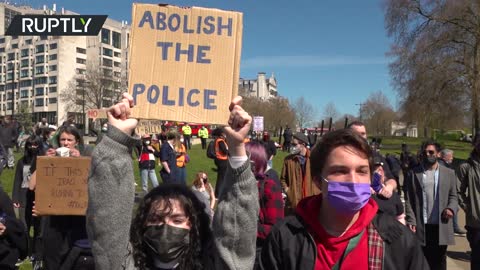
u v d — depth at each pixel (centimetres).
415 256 222
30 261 612
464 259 754
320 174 233
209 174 1777
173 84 281
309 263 223
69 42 12212
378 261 219
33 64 12669
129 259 237
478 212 596
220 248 230
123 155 235
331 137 231
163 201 244
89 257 389
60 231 393
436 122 3644
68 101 9356
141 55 282
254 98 8219
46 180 393
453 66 3525
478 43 3416
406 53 3628
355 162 222
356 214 230
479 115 3572
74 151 457
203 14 284
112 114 243
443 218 584
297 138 654
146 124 607
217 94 280
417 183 600
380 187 516
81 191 393
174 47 283
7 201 395
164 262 244
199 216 251
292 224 235
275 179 473
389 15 3662
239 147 235
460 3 3409
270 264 234
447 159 923
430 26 3559
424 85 3553
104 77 8112
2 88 13675
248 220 231
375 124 8206
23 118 6275
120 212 229
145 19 283
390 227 226
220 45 283
